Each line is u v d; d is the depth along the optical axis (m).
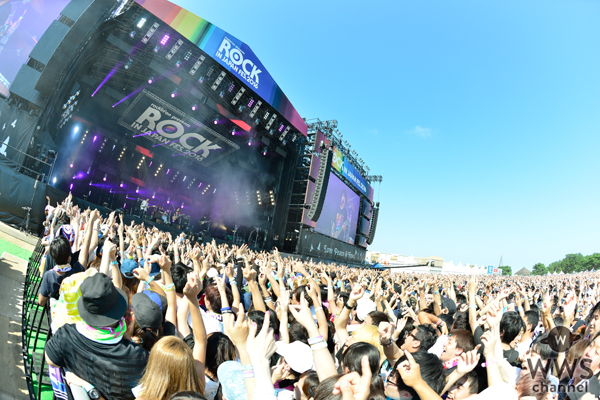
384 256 83.38
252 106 27.81
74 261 4.22
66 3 15.80
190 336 3.05
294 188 36.97
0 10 14.87
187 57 22.16
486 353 2.44
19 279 7.05
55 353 2.24
